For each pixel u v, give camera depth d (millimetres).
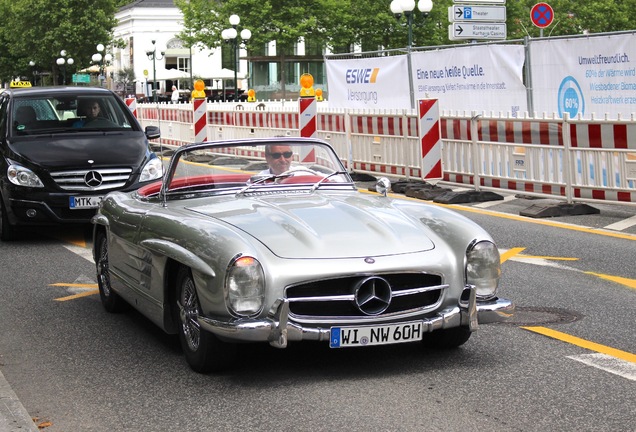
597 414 5137
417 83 21281
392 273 5656
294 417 5203
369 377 5895
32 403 5668
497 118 14766
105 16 75188
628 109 15883
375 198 6836
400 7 29922
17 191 11758
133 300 7008
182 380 5980
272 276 5508
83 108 12852
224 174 7012
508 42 18438
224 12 62062
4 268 10344
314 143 7195
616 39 15945
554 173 13867
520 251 10539
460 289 5906
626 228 12016
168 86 84938
